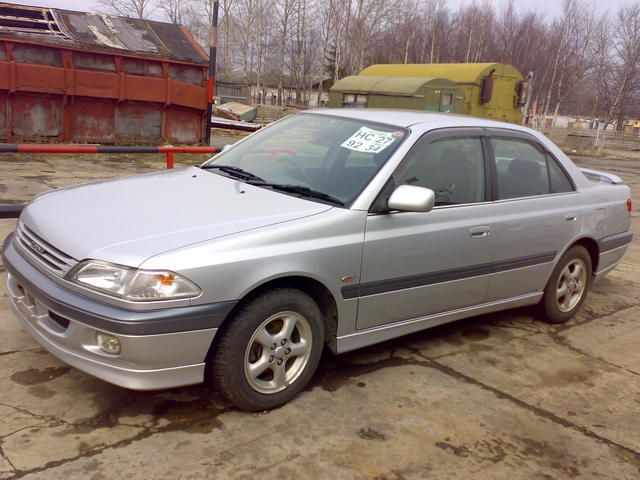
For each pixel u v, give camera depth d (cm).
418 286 380
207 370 313
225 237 298
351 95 2131
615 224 536
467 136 419
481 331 477
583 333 493
